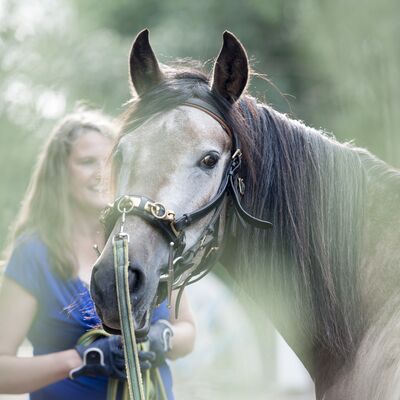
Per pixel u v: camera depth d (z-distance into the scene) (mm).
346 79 20125
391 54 19719
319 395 4969
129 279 4402
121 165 4672
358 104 19750
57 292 5656
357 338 4816
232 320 16625
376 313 4770
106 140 6031
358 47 20203
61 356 5516
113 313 4391
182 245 4605
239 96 4914
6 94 19344
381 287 4793
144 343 5586
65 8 21625
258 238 4980
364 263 4875
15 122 19156
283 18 22250
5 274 5758
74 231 5934
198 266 4840
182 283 4848
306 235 4918
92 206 5930
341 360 4855
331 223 4918
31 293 5703
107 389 5590
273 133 5023
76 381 5625
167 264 4574
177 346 5992
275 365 16875
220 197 4715
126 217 4523
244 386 16453
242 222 4867
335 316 4855
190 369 16219
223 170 4777
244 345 16562
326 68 21000
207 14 21766
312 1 21016
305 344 5031
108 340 5535
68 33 20891
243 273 5051
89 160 5938
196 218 4605
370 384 4566
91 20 22391
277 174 4965
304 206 4934
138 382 4281
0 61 19500
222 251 4984
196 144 4641
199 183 4625
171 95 4797
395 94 19469
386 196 4926
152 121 4730
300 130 5082
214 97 4867
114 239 4441
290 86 21531
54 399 5680
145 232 4496
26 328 5707
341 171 4973
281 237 4945
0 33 19594
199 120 4715
